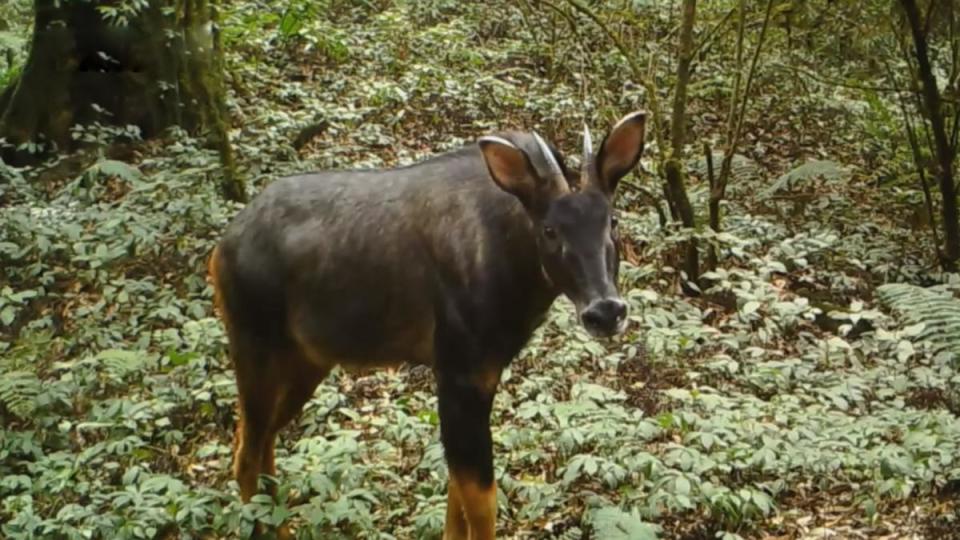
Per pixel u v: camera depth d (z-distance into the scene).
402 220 3.25
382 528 3.53
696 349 4.61
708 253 5.47
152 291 4.93
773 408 4.04
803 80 7.30
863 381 4.32
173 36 6.83
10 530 3.36
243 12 8.38
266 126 6.89
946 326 4.39
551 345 4.57
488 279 3.09
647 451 3.76
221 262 3.52
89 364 4.27
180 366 4.36
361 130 6.98
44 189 6.24
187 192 5.68
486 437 3.19
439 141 7.04
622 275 5.13
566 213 2.92
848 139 7.29
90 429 4.05
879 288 4.80
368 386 4.42
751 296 4.75
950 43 6.09
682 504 3.38
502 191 3.11
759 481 3.74
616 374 4.45
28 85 6.70
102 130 6.50
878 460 3.67
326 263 3.33
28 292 4.70
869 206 6.47
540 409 3.86
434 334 3.22
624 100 6.97
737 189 6.46
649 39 7.25
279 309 3.43
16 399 4.02
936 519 3.55
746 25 5.97
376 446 3.79
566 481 3.50
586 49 6.50
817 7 6.21
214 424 4.16
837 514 3.63
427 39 8.47
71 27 6.70
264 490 3.54
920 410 4.17
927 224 6.20
